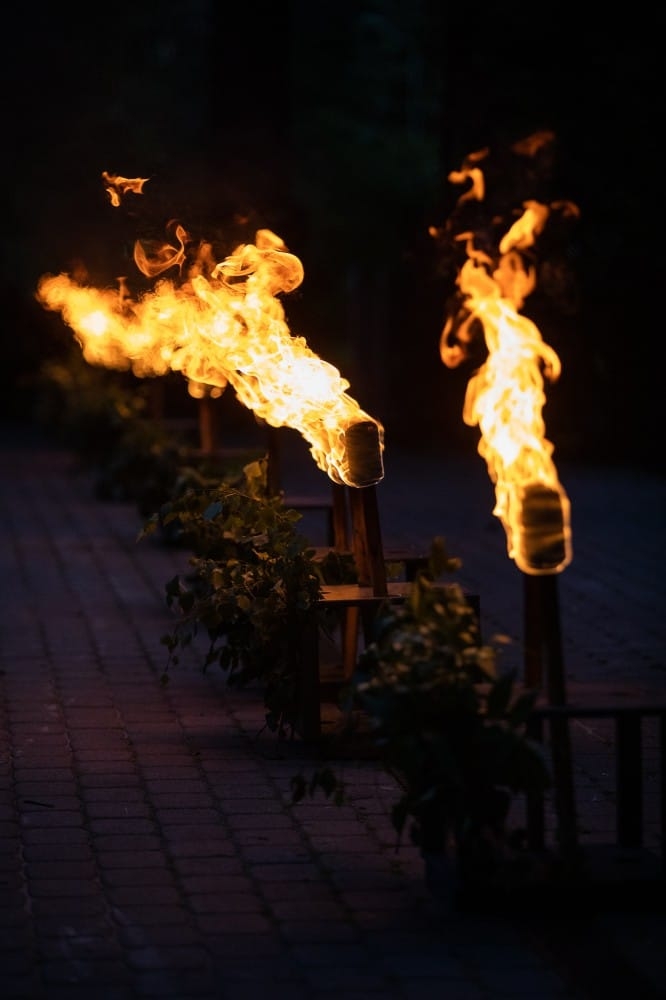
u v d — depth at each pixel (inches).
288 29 1139.3
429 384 1097.4
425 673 255.8
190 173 992.9
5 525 748.0
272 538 371.2
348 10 1939.0
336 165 1673.2
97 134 1606.8
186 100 1820.9
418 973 243.4
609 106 953.5
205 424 685.9
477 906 267.0
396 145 1723.7
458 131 1034.1
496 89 999.0
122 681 440.8
